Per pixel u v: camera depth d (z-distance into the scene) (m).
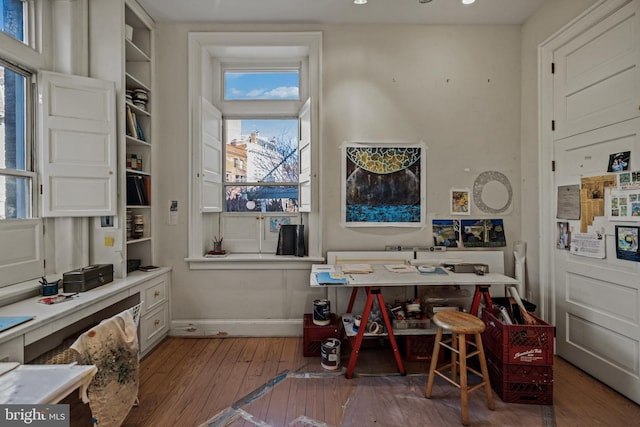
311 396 2.07
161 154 2.98
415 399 2.04
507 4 2.69
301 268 2.99
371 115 3.00
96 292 2.11
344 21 2.95
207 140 3.02
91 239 2.50
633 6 1.96
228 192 3.32
